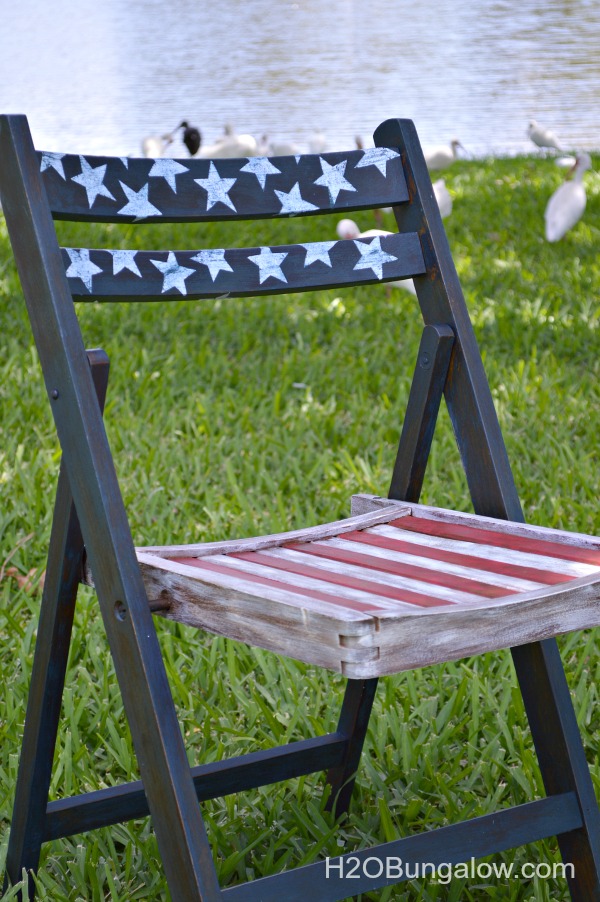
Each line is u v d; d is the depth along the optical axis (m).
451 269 2.22
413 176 2.24
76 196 1.90
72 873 2.17
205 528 3.78
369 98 23.30
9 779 2.43
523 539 2.01
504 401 5.15
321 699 2.82
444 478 4.27
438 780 2.40
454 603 1.62
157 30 42.72
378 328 6.43
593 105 20.94
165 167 2.01
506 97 22.33
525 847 2.23
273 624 1.58
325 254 2.16
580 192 8.44
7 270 7.61
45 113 22.94
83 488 1.77
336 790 2.33
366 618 1.48
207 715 2.69
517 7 40.97
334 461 4.49
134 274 1.97
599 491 4.05
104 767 2.57
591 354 5.86
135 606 1.72
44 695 1.94
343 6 47.97
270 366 5.62
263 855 2.25
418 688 2.90
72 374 1.78
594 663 3.01
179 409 5.07
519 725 2.70
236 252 2.08
